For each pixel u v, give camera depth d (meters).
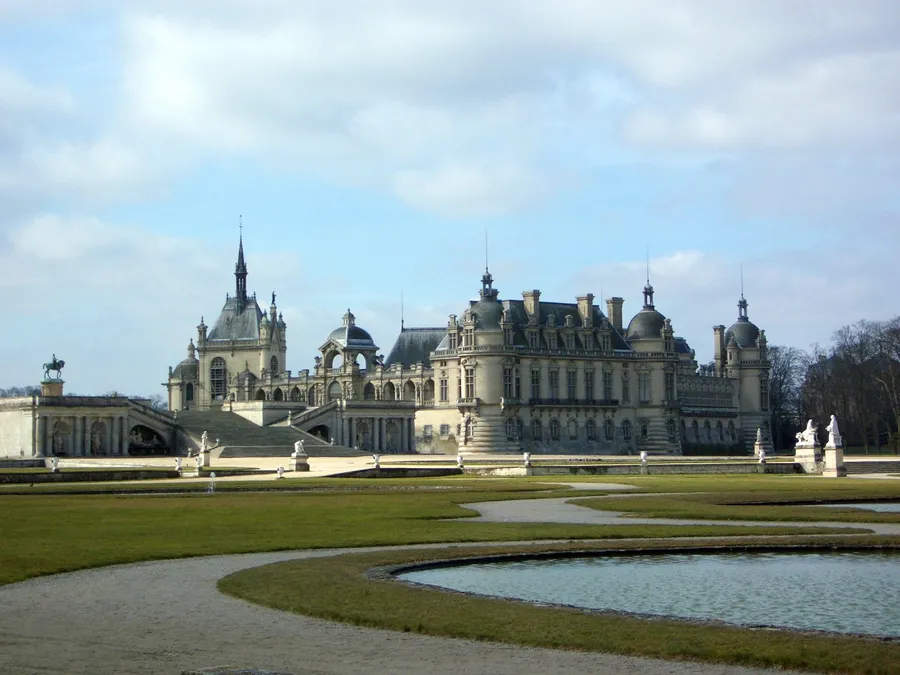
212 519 74.38
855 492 101.25
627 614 42.31
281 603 43.84
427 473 144.62
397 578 50.06
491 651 37.31
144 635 39.28
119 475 132.38
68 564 52.75
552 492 104.19
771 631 39.56
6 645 37.88
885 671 34.66
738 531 68.19
